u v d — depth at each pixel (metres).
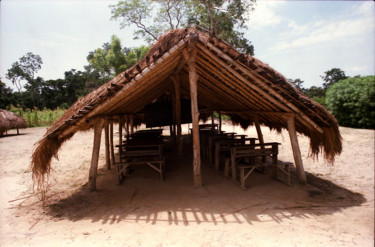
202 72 6.74
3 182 6.95
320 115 5.36
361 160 8.11
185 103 14.65
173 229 3.84
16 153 11.17
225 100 8.73
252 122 9.04
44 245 3.46
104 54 30.53
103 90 5.46
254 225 3.90
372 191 5.34
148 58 4.93
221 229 3.79
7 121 16.42
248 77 5.47
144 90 7.11
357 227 3.69
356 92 15.90
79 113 5.10
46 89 48.91
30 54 47.12
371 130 14.51
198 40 5.05
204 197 5.19
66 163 9.22
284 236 3.52
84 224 4.16
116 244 3.43
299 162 5.87
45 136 5.12
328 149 5.69
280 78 5.07
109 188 6.06
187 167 7.85
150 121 13.41
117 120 9.34
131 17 24.44
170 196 5.34
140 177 6.89
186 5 24.02
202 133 10.28
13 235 3.81
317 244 3.24
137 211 4.62
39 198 5.60
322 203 4.78
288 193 5.33
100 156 10.37
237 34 24.70
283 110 5.93
